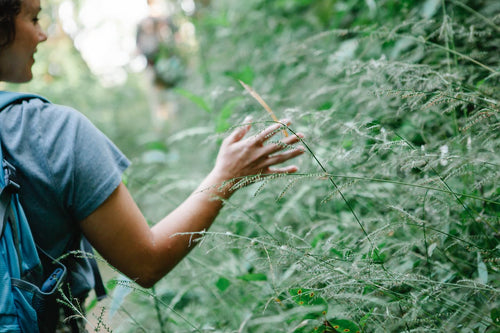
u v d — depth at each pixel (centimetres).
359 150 142
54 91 654
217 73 396
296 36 335
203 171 289
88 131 124
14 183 113
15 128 119
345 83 203
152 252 129
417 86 170
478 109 147
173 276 205
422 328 111
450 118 182
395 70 158
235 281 180
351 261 125
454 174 125
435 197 135
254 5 397
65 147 120
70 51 703
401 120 193
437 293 117
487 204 150
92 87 707
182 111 512
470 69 185
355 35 282
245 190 227
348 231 169
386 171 154
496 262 127
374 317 125
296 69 268
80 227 126
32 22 133
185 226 133
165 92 564
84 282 136
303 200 214
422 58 208
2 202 112
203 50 423
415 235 158
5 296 111
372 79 169
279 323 155
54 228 122
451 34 175
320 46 286
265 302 154
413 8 236
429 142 175
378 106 186
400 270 139
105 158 124
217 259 218
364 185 172
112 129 633
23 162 117
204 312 186
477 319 116
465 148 154
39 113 122
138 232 127
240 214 187
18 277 113
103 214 123
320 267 118
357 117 154
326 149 183
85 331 145
